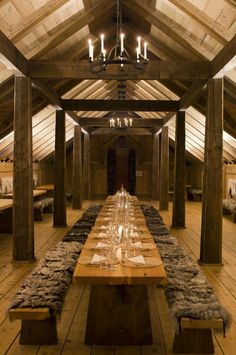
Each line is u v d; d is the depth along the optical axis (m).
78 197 10.93
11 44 4.30
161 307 3.65
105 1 4.79
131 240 3.66
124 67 5.00
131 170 15.66
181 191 7.94
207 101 5.11
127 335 2.93
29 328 2.92
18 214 5.08
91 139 15.52
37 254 5.62
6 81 5.47
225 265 5.12
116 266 2.86
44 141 10.48
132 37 6.12
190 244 6.41
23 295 2.89
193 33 4.73
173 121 9.73
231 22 4.05
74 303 3.76
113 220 4.50
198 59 5.26
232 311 3.55
